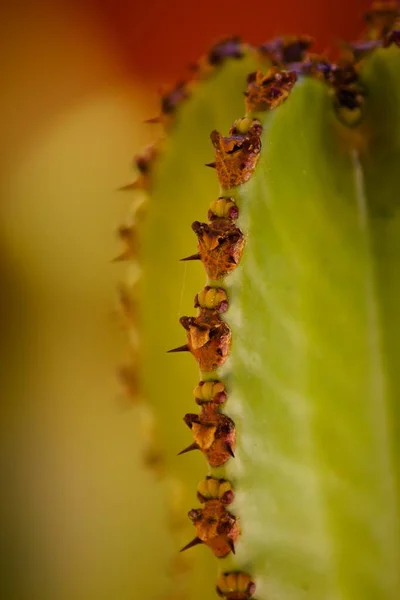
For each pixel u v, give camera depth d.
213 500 0.21
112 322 0.30
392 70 0.22
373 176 0.22
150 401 0.24
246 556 0.21
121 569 0.29
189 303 0.23
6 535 0.31
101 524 0.30
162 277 0.23
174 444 0.23
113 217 0.35
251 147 0.21
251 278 0.21
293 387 0.21
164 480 0.25
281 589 0.21
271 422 0.21
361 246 0.22
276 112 0.21
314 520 0.22
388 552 0.22
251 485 0.21
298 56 0.23
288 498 0.21
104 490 0.30
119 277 0.32
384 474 0.22
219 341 0.21
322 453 0.22
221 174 0.21
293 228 0.21
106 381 0.33
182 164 0.23
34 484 0.32
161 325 0.23
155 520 0.28
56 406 0.34
